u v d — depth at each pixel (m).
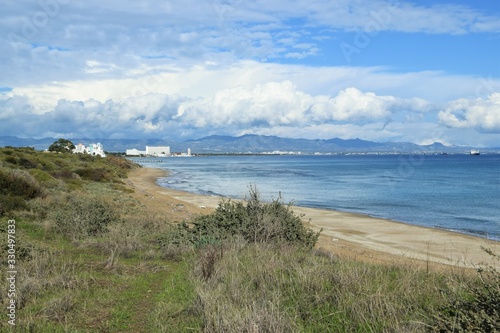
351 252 15.80
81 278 8.02
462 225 24.14
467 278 7.05
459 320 4.68
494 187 50.16
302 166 127.12
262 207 12.95
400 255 15.75
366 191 46.16
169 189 47.53
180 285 7.66
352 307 5.67
